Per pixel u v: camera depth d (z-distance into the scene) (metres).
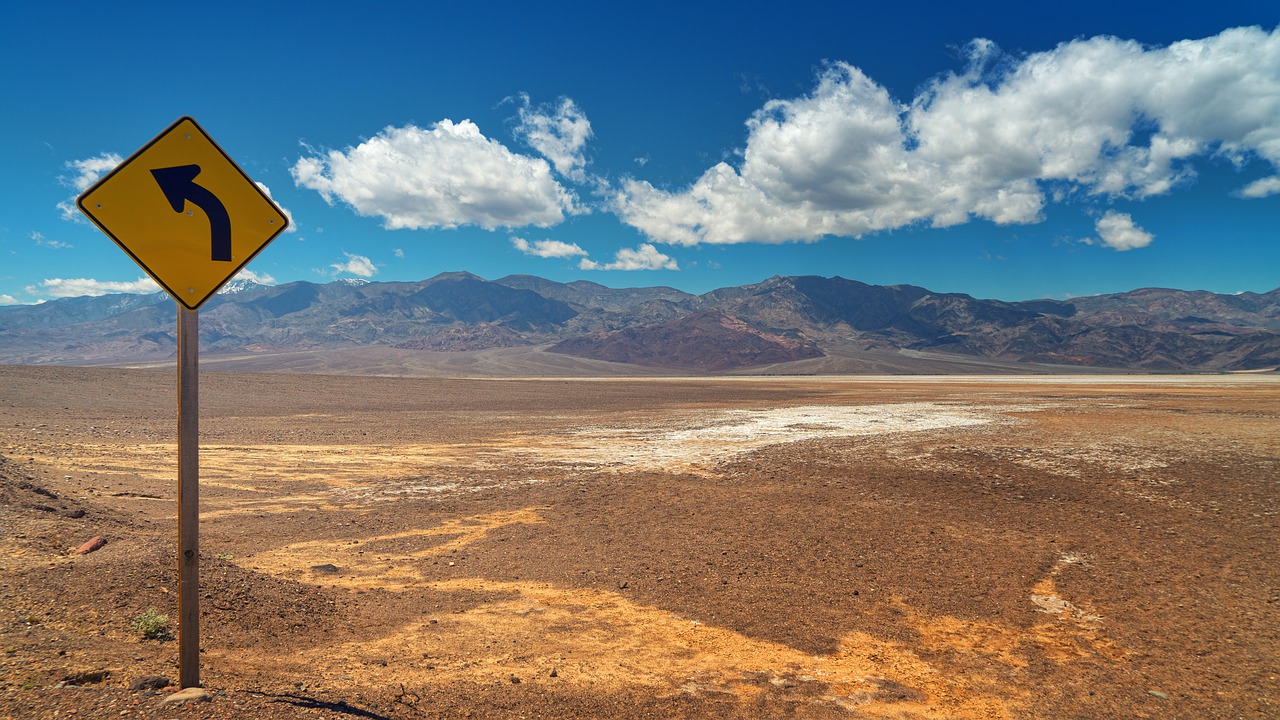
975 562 10.34
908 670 6.58
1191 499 14.77
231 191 4.39
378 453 22.70
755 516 13.40
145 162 4.21
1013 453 21.73
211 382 45.09
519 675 6.09
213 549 10.35
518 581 9.34
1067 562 10.38
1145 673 6.58
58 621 5.60
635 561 10.34
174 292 4.33
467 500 15.15
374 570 9.78
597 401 51.91
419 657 6.42
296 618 7.11
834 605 8.45
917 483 16.89
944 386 87.50
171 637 5.88
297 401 42.78
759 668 6.54
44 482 13.97
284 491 15.96
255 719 4.27
